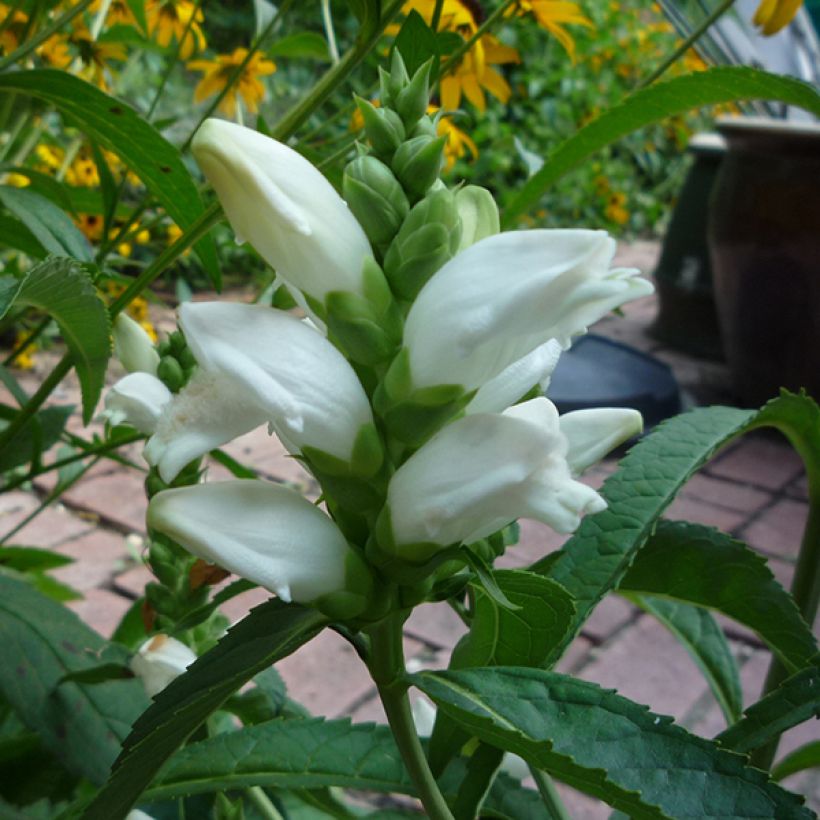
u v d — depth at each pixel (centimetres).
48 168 75
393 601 15
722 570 25
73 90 26
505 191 182
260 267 152
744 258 111
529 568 22
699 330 139
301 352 14
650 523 21
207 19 142
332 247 14
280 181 14
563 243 13
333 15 144
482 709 15
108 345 26
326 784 22
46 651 30
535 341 14
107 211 36
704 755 15
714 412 23
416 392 14
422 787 17
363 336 14
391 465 15
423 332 14
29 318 95
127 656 31
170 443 15
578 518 14
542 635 19
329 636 70
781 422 23
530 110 195
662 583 25
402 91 15
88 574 77
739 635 72
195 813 29
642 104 27
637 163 228
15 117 44
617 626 72
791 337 111
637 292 13
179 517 14
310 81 150
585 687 15
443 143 14
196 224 28
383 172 14
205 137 14
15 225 34
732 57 46
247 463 99
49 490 91
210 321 13
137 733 16
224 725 33
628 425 18
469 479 14
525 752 15
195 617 19
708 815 14
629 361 116
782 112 82
